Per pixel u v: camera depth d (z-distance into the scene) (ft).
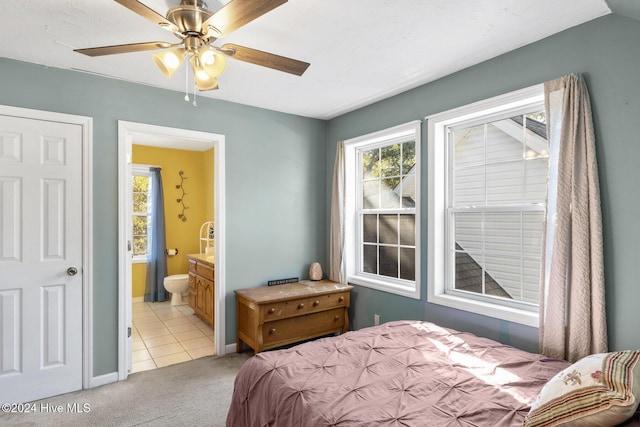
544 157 7.64
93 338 8.77
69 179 8.49
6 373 7.83
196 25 5.24
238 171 11.18
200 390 8.60
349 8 6.04
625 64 6.04
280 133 12.08
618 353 4.21
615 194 6.15
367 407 4.60
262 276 11.67
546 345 6.75
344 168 12.27
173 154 18.10
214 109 10.71
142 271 17.66
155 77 9.05
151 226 17.43
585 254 6.29
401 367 5.81
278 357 6.15
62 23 6.47
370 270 12.05
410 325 7.97
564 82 6.62
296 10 6.09
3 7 5.92
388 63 8.25
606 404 3.60
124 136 9.20
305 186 12.67
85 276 8.64
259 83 9.46
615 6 5.82
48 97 8.29
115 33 6.84
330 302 11.12
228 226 11.00
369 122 11.34
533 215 7.83
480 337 7.74
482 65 8.20
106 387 8.74
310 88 9.89
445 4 5.92
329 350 6.49
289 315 10.32
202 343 11.85
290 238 12.30
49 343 8.26
